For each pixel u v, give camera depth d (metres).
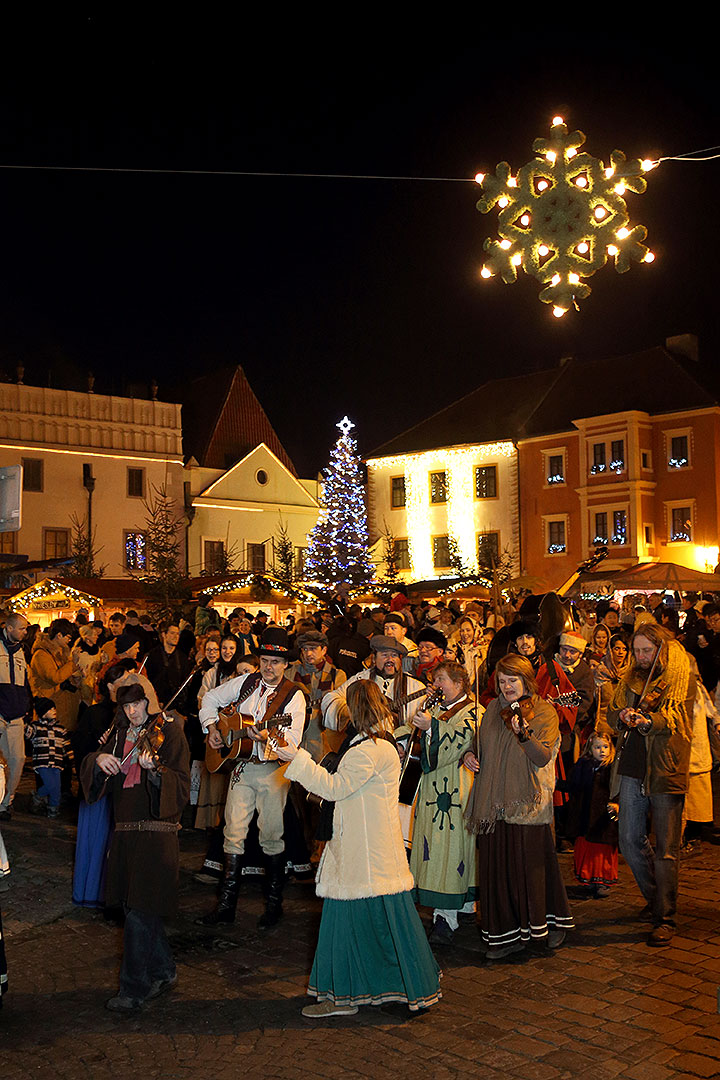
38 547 39.22
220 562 39.84
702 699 8.33
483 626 13.52
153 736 5.80
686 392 41.16
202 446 45.56
